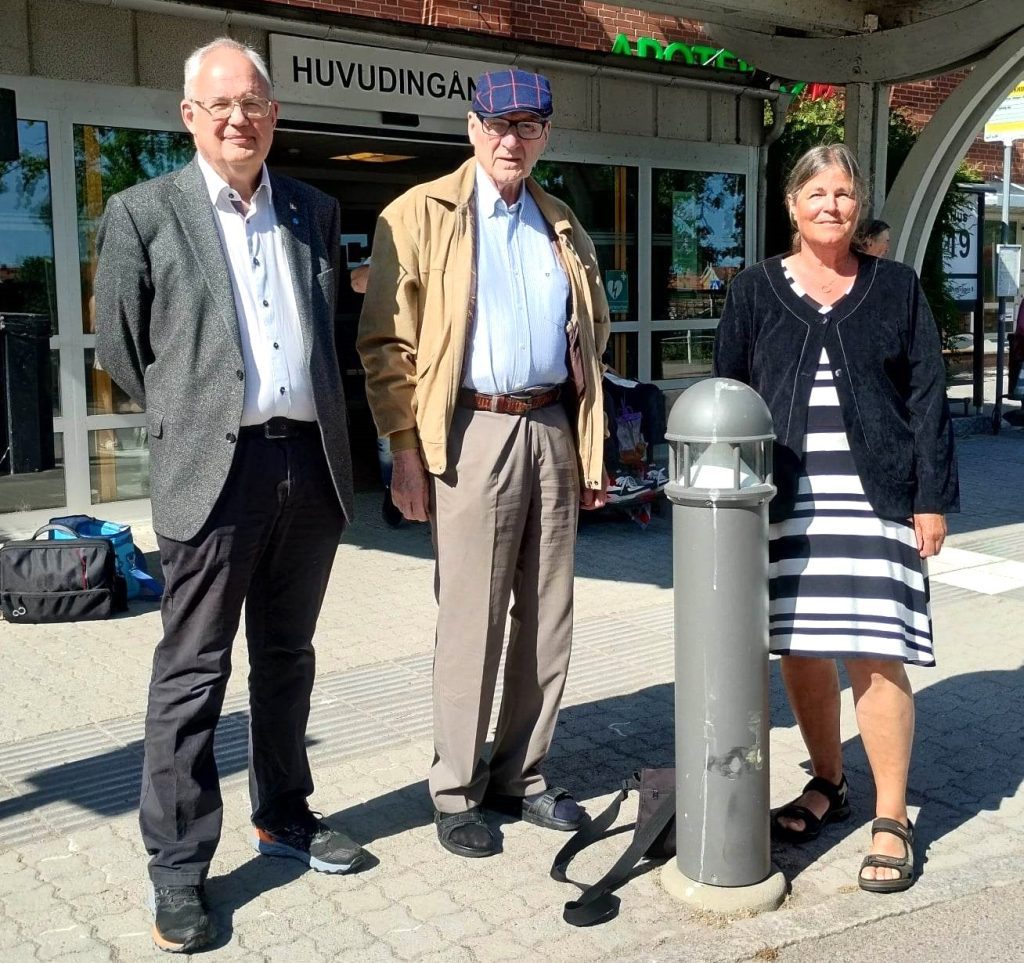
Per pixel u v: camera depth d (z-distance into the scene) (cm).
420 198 349
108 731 457
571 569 372
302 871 347
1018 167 1925
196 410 302
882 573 337
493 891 337
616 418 813
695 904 325
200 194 304
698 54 1185
